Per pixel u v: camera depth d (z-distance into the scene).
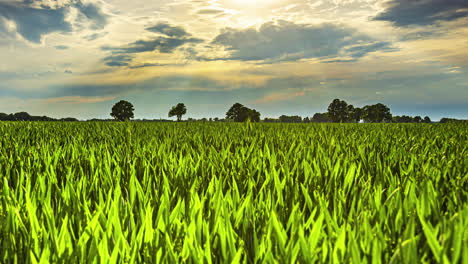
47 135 6.42
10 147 4.51
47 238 1.43
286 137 5.98
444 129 8.62
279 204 2.00
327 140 5.21
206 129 8.03
